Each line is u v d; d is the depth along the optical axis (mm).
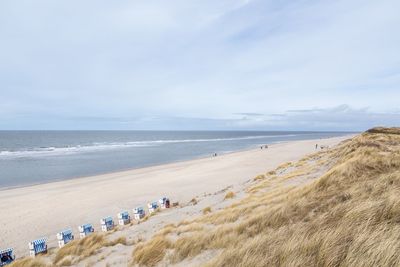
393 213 4965
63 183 33906
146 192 27078
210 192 25312
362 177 10477
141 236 11305
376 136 28547
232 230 7379
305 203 7977
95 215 20609
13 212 21969
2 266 10562
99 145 106938
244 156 54594
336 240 4332
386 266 3438
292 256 4289
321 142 87688
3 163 53719
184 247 6965
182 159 59594
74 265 8648
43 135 191500
